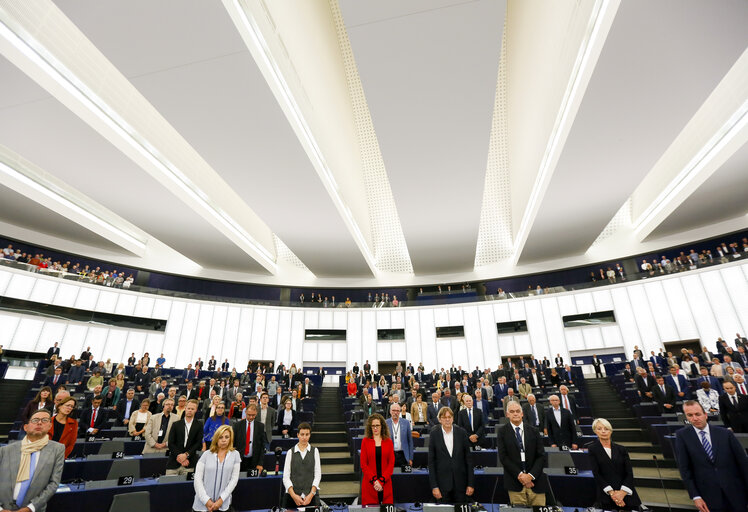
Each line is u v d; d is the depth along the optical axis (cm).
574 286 2006
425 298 2347
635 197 1912
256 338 2131
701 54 905
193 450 560
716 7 798
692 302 1716
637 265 1980
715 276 1670
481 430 691
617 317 1888
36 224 1623
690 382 1023
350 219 1747
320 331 2239
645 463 738
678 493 630
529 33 1205
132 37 838
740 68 1136
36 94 952
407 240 1911
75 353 1650
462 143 1245
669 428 733
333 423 1162
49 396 674
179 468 550
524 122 1444
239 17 834
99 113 1070
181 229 1655
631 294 1880
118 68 912
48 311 1605
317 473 461
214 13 797
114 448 603
